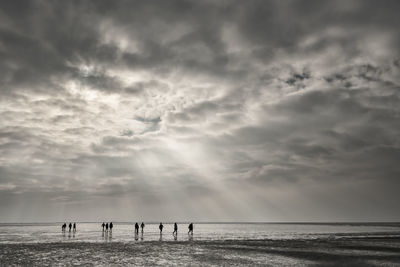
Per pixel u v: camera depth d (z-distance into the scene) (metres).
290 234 68.69
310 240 45.31
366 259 24.06
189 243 39.78
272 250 31.03
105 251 29.97
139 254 27.66
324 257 25.38
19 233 73.12
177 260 23.92
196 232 82.94
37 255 26.73
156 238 51.09
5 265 21.31
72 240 45.91
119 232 78.94
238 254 27.69
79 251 29.89
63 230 76.00
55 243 39.59
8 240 46.25
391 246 35.22
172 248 33.12
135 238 51.06
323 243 39.59
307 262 22.69
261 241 43.62
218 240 45.69
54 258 24.80
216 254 27.73
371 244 37.91
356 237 53.38
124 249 31.91
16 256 26.05
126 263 22.36
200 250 31.12
